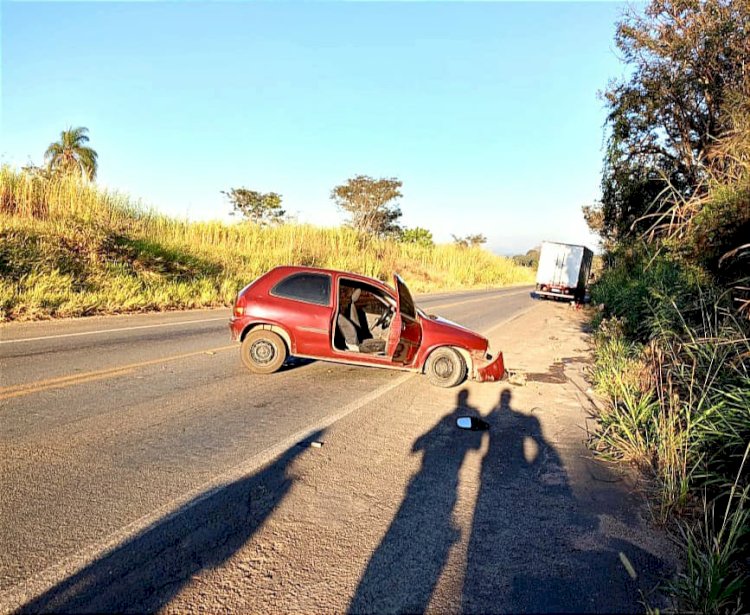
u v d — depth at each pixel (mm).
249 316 7590
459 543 3303
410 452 4852
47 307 11781
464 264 48688
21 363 7254
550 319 18859
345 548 3174
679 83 16078
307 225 30656
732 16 14648
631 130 18312
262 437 4988
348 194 54031
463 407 6500
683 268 10062
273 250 24859
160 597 2619
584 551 3291
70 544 3035
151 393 6242
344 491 3953
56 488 3713
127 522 3311
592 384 8102
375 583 2842
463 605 2701
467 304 23438
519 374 8523
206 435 4961
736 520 3125
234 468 4230
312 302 7586
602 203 20812
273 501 3721
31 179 16797
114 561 2898
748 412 4320
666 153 17844
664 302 8602
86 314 12711
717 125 15266
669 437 4578
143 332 10578
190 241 21516
